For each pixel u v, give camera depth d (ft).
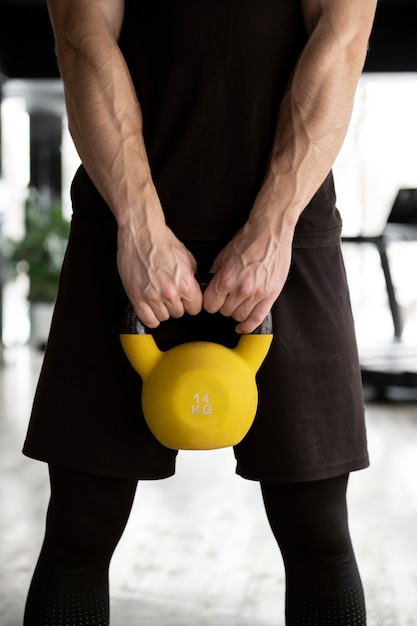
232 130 3.81
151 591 6.07
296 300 3.92
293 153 3.71
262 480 3.93
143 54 3.87
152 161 3.86
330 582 4.11
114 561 6.71
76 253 3.99
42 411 3.97
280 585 6.20
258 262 3.62
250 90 3.79
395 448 10.99
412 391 15.19
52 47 23.68
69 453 3.90
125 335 3.69
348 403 4.01
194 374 3.54
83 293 3.94
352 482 9.25
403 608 5.73
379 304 25.81
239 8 3.76
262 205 3.70
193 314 3.68
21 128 26.94
